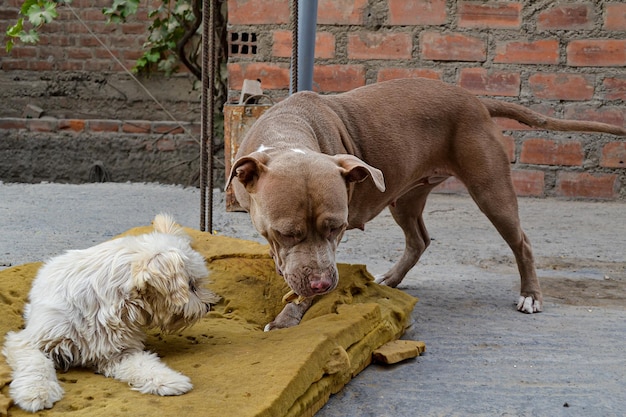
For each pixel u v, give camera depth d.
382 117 2.81
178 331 2.35
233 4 4.31
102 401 1.86
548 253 3.50
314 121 2.69
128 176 4.96
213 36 3.22
